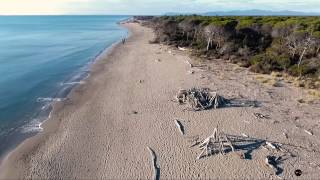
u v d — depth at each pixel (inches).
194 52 2033.7
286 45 1763.0
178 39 2623.0
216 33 2107.5
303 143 801.6
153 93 1190.9
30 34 4308.6
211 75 1445.6
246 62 1684.3
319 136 843.4
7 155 779.4
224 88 1237.7
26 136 879.1
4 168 721.6
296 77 1408.7
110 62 1849.2
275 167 689.6
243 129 869.8
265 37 2108.8
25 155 772.6
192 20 2664.9
